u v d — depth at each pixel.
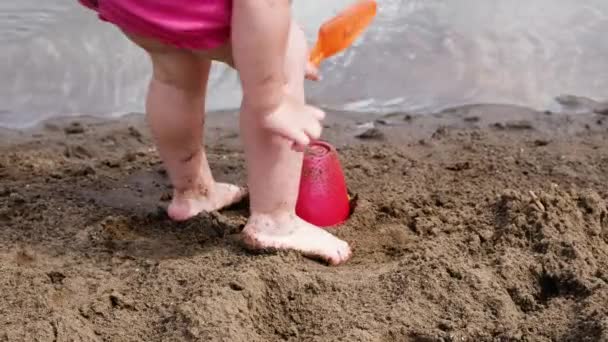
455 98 2.47
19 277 1.67
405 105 2.46
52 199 1.92
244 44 1.59
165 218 1.86
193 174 1.82
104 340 1.58
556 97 2.47
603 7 2.82
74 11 2.78
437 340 1.56
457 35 2.69
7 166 2.11
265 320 1.62
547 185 1.97
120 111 2.45
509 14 2.78
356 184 1.99
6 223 1.84
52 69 2.57
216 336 1.55
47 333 1.56
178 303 1.62
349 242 1.80
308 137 1.63
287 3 1.59
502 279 1.66
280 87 1.62
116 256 1.74
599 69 2.57
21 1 2.82
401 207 1.88
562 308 1.60
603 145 2.21
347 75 2.55
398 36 2.68
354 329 1.57
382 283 1.65
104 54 2.62
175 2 1.60
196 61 1.70
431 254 1.70
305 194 1.83
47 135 2.32
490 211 1.81
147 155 2.15
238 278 1.64
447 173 2.05
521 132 2.30
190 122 1.75
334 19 1.84
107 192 1.97
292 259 1.71
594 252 1.72
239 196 1.89
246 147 1.69
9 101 2.46
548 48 2.65
